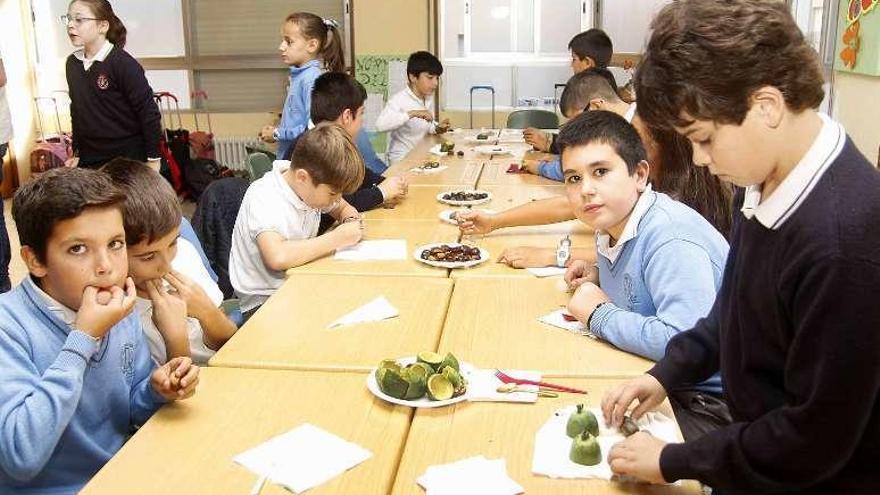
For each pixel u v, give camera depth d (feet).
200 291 5.96
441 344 5.38
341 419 4.31
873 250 2.68
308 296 6.48
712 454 3.19
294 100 13.32
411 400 4.43
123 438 4.79
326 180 7.64
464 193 10.41
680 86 2.80
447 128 17.85
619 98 10.00
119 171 5.22
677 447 3.37
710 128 2.87
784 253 2.91
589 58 14.30
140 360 4.98
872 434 2.93
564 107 10.61
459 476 3.69
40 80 22.57
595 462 3.76
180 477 3.74
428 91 16.98
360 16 20.83
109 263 4.20
